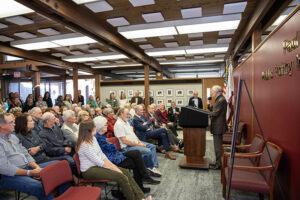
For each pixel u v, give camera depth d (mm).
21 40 5613
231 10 3939
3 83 12594
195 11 3975
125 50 6031
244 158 3150
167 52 7250
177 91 9711
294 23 2049
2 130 2320
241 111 5242
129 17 4348
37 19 4215
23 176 2293
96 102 8992
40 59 7129
